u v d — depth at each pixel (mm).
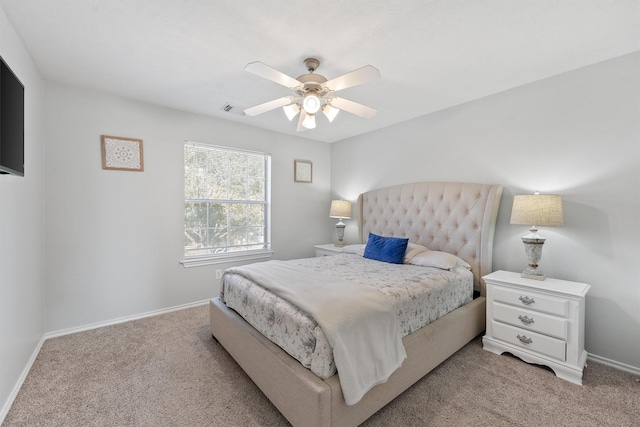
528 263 2480
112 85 2604
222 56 2100
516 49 1991
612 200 2121
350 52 2025
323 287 1826
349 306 1559
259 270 2283
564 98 2338
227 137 3584
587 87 2225
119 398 1731
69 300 2600
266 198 4059
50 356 2195
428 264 2656
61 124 2541
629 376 1975
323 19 1673
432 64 2199
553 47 1968
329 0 1515
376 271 2455
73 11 1614
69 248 2592
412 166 3500
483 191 2746
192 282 3342
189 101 2979
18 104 1509
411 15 1633
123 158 2854
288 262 2799
